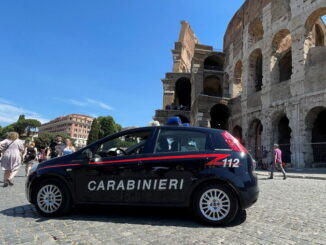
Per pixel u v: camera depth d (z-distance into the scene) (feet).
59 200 18.37
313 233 14.85
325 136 78.28
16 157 34.37
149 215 18.71
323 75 64.75
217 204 16.52
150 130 19.34
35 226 15.94
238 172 16.67
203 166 17.03
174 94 160.56
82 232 14.82
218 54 127.24
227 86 122.31
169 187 17.26
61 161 19.26
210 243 13.19
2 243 13.01
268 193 28.78
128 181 17.89
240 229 15.57
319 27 92.73
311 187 33.88
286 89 75.31
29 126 491.72
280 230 15.40
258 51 95.66
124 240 13.55
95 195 18.20
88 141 247.91
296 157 69.15
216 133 18.31
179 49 183.93
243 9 105.91
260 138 93.71
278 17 82.33
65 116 558.15
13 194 27.66
